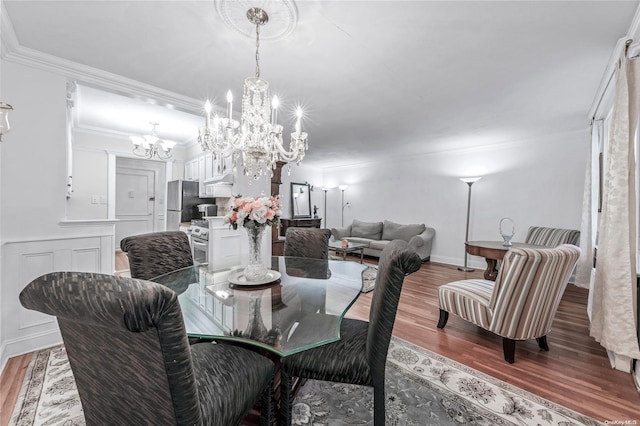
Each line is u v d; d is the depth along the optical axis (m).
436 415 1.47
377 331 1.16
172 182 5.05
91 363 0.79
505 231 4.63
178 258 2.14
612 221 1.81
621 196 1.78
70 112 3.09
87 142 4.38
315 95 2.75
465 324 2.61
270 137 2.02
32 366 1.85
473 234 5.04
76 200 4.30
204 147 2.00
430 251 5.54
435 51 1.98
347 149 5.38
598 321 1.98
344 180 7.30
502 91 2.65
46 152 2.12
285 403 1.31
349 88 2.58
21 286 2.00
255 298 1.64
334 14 1.59
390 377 1.81
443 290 2.43
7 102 1.96
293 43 1.88
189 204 4.75
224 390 0.98
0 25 1.65
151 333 0.59
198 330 1.26
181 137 4.82
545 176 4.24
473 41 1.86
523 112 3.22
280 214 1.88
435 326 2.56
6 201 1.96
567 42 1.86
